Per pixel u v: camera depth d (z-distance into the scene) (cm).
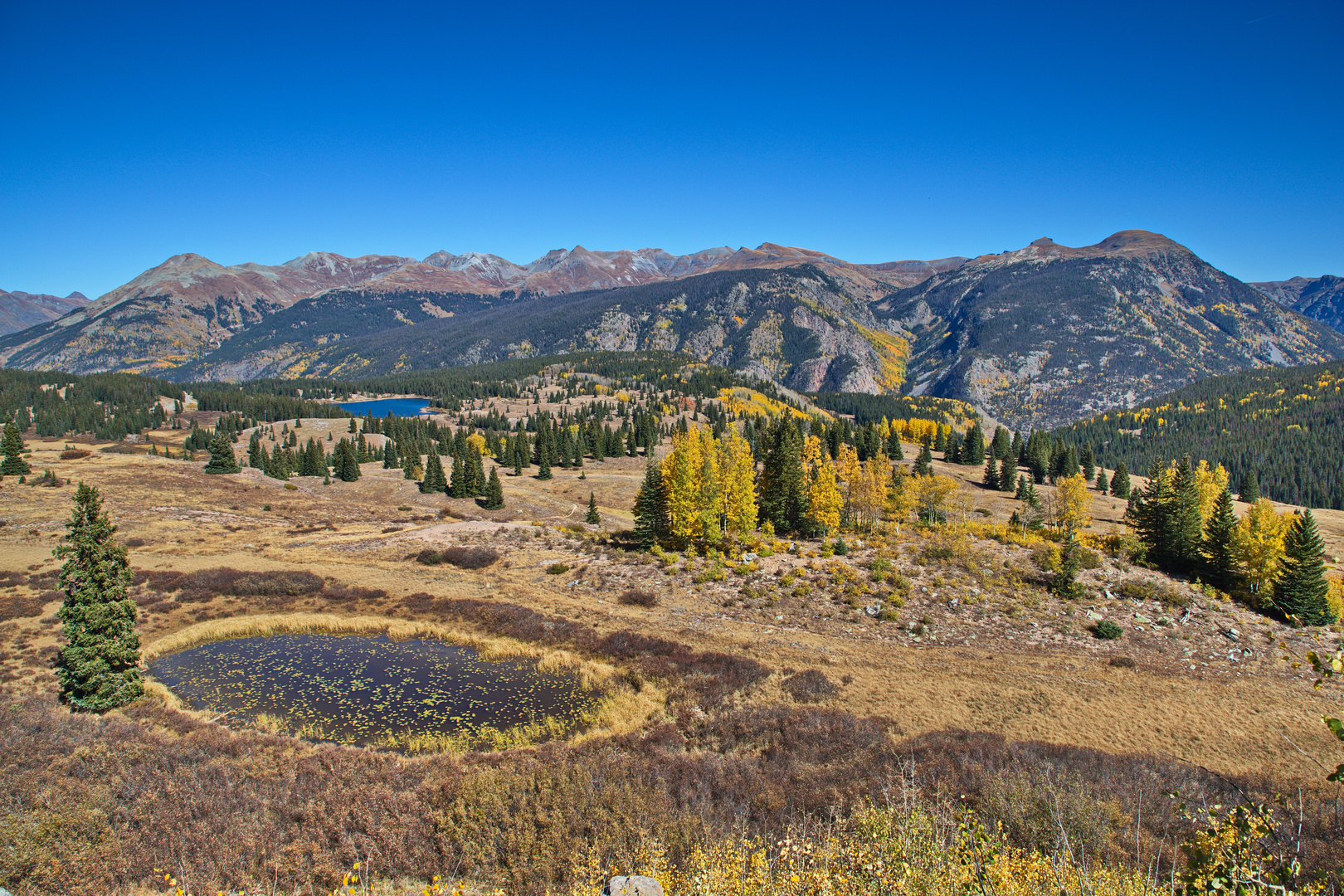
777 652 4106
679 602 5056
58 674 3100
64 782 2202
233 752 2691
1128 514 7888
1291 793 2380
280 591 5266
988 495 11869
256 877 1758
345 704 3453
